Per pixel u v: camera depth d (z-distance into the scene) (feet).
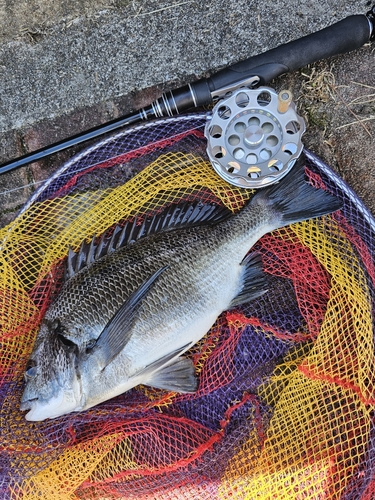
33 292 1.53
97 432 1.45
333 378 1.42
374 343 1.48
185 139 1.58
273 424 1.44
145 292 1.35
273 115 1.41
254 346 1.55
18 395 1.44
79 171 1.60
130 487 1.47
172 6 1.66
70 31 1.67
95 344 1.32
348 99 1.65
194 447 1.48
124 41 1.67
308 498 1.42
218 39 1.66
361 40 1.46
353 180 1.66
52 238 1.57
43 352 1.34
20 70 1.69
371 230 1.49
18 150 1.71
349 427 1.47
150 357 1.37
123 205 1.53
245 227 1.45
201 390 1.52
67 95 1.69
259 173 1.46
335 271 1.43
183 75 1.67
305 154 1.51
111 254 1.42
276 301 1.56
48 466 1.41
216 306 1.43
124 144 1.61
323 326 1.43
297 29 1.64
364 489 1.40
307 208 1.46
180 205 1.48
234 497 1.43
